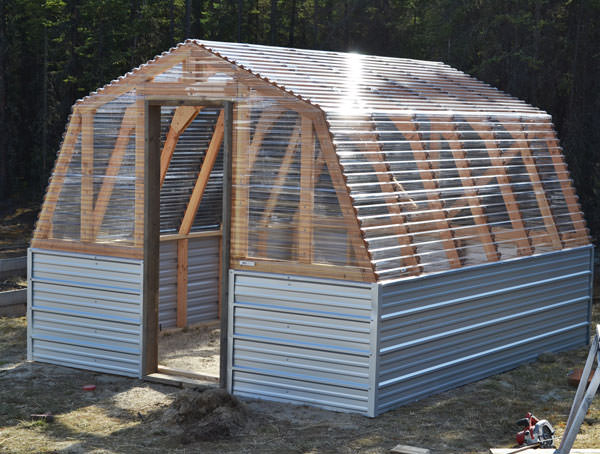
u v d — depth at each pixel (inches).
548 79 1115.9
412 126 398.6
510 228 441.4
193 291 532.7
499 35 1150.3
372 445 311.7
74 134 421.1
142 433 328.2
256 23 1710.1
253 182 368.5
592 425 339.3
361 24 1633.9
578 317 502.0
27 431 330.3
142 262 401.7
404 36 1624.0
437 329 381.4
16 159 1513.3
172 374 406.0
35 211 1306.6
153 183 402.0
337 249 349.4
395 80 470.6
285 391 363.9
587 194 1058.7
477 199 421.4
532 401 376.5
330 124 353.1
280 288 362.9
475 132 440.5
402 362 360.2
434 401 373.1
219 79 377.1
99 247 415.5
